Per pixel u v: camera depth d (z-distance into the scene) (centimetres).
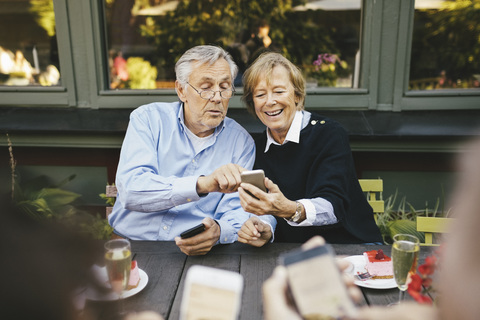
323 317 61
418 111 290
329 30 309
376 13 275
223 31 331
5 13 295
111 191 213
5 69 305
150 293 131
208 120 185
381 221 254
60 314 45
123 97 300
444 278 38
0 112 296
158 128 192
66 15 285
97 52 292
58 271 45
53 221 48
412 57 292
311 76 308
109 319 50
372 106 291
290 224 171
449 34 288
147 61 321
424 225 175
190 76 182
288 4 315
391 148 263
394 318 61
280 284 65
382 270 137
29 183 279
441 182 276
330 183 179
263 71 184
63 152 283
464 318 36
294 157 192
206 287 71
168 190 167
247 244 161
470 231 35
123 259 113
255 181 157
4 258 44
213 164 195
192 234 150
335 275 64
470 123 270
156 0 319
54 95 301
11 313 44
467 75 293
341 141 190
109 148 280
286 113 188
